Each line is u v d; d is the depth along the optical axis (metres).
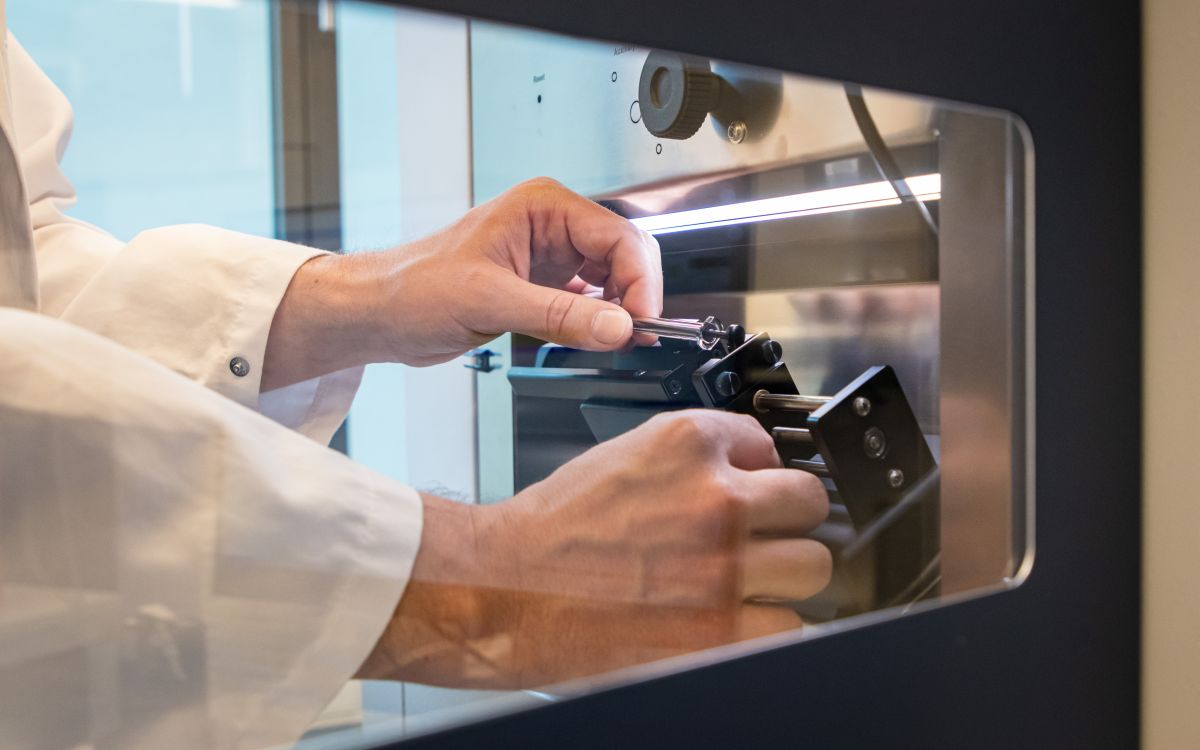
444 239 0.44
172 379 0.32
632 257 0.48
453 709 0.33
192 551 0.30
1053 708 0.56
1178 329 0.60
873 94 0.48
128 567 0.30
